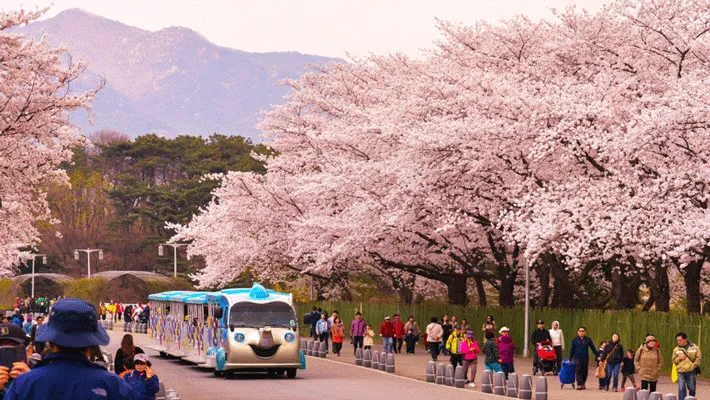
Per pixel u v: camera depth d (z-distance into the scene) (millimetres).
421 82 51750
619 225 39312
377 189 54656
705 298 66562
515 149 45406
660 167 40094
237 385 36000
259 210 65875
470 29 56500
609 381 34500
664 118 37656
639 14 45125
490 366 34375
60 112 34406
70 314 7625
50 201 151125
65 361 7570
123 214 150750
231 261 69625
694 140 39969
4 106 32219
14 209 35938
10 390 7547
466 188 49312
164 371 43250
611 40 48594
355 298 85688
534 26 53188
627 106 43719
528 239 42156
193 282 128875
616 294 50375
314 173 64250
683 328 40688
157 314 53844
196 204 142125
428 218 53219
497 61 54188
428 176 48688
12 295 119625
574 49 48719
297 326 39688
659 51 45906
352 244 56156
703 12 44312
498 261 56656
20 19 32688
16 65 32562
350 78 69438
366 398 30969
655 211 39188
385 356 43938
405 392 33188
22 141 34094
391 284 75125
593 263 51656
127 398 7660
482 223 51344
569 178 45625
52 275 123812
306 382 37375
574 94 45125
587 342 35000
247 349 38594
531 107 44875
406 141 47594
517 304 67062
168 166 163875
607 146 40281
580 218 40719
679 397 28750
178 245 121062
